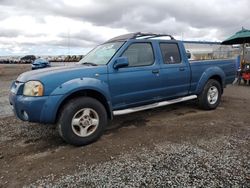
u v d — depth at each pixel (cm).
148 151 359
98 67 414
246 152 346
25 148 384
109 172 298
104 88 409
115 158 338
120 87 435
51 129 473
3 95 916
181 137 414
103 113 408
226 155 337
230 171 292
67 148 380
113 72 425
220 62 630
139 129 464
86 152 362
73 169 310
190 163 315
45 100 358
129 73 445
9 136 439
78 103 378
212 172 291
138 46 471
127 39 464
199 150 356
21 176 296
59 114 379
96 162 327
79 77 389
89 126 394
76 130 384
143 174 291
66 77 379
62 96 366
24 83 372
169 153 349
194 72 561
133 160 329
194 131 444
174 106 650
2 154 362
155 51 495
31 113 358
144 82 467
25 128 482
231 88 1048
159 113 581
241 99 766
